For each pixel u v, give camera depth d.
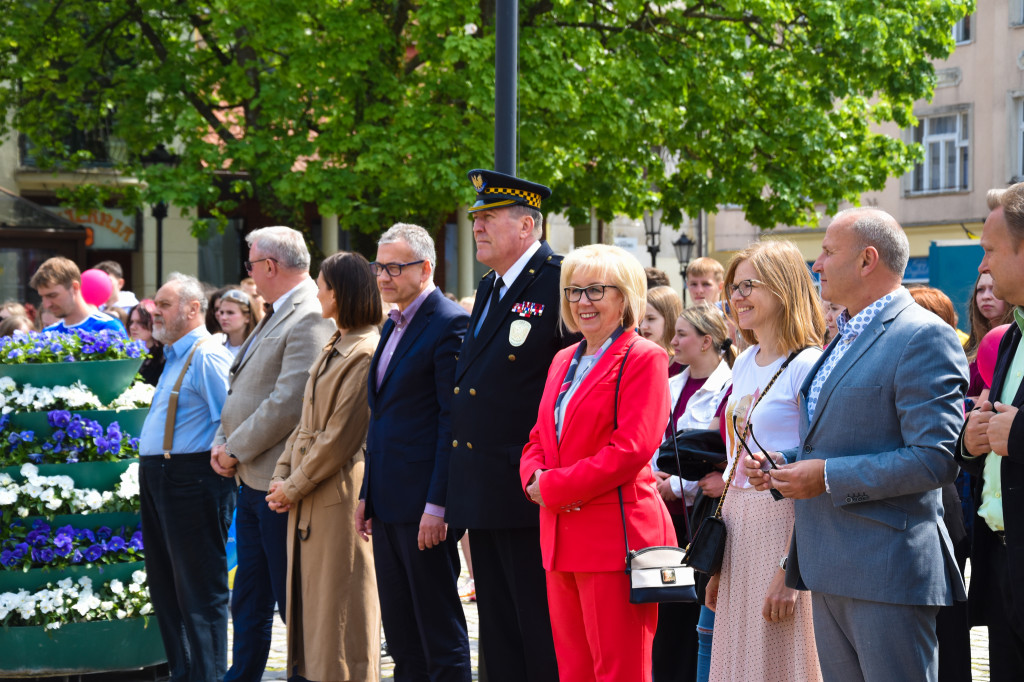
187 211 22.14
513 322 7.00
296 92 21.75
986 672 9.14
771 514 6.13
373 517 7.93
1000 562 5.82
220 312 12.66
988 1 40.62
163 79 23.55
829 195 25.77
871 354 5.27
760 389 6.23
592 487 5.91
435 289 8.07
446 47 20.19
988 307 8.11
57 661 9.46
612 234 40.22
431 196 21.06
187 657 9.30
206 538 9.05
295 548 8.27
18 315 15.76
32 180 31.03
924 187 42.75
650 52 22.89
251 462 8.56
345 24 20.97
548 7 22.16
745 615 6.18
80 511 9.69
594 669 6.10
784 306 6.19
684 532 7.57
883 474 5.01
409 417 7.85
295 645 8.34
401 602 7.93
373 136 21.02
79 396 9.77
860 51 24.02
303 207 23.80
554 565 6.14
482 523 6.90
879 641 5.13
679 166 26.08
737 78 24.27
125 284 32.66
